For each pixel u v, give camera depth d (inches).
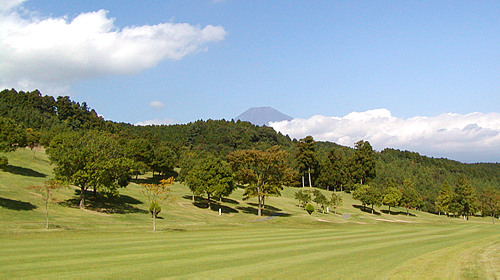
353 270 618.5
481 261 719.7
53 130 4598.9
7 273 566.9
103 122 7834.6
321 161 5044.3
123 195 2539.4
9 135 2062.0
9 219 1385.3
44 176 2583.7
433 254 818.8
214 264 665.0
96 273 574.2
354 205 3973.9
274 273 588.7
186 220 1999.3
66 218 1589.6
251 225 1939.0
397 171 5802.2
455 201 4030.5
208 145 7859.3
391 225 2279.8
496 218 4650.6
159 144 5885.8
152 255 766.5
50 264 645.9
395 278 561.6
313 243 1047.0
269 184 2691.9
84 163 1927.9
